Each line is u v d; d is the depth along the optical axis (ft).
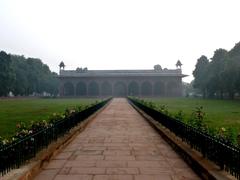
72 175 26.32
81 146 40.22
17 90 331.98
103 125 67.05
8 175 22.72
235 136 41.65
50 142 36.14
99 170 27.91
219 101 214.69
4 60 281.95
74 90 366.84
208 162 26.61
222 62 255.09
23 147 27.04
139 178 25.50
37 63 429.38
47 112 113.09
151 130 57.98
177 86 363.76
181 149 33.94
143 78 364.79
